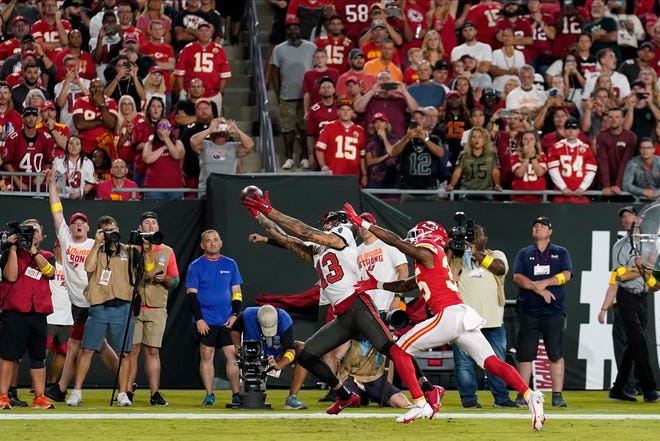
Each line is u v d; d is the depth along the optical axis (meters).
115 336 26.66
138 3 43.59
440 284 21.42
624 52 45.00
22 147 34.38
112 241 26.17
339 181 32.53
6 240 24.48
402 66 42.78
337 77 39.19
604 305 30.66
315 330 31.92
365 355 26.16
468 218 33.50
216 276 27.92
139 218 32.44
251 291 31.86
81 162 34.03
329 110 37.72
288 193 32.28
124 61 37.81
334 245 21.92
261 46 45.28
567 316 33.66
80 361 26.42
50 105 35.16
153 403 27.19
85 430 20.66
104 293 26.48
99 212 32.28
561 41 44.25
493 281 27.69
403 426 21.86
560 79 40.56
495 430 21.39
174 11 44.03
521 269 28.62
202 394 30.72
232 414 24.03
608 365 33.66
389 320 24.05
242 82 43.22
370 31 41.44
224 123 34.09
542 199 34.94
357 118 38.00
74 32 39.91
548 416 24.45
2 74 39.84
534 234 28.62
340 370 26.48
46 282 25.00
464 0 46.44
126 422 22.17
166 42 42.28
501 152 36.03
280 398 29.38
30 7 43.53
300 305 31.61
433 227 21.92
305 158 39.69
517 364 31.66
